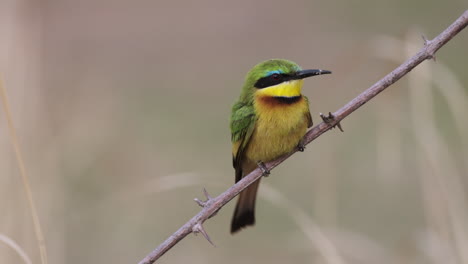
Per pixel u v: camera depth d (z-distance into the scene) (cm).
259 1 2038
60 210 998
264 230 1259
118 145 1341
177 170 1384
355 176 1323
